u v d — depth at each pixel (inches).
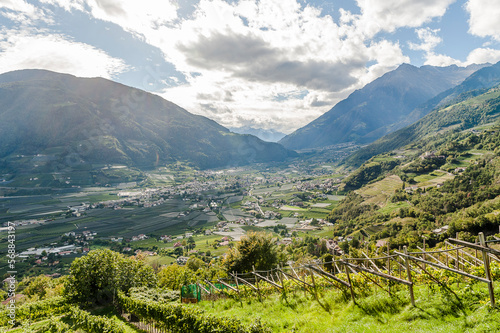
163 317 683.4
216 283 963.3
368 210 6008.9
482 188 4266.7
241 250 1444.4
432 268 583.5
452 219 3558.1
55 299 1157.1
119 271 1171.9
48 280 2918.3
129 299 915.4
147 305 766.5
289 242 4886.8
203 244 5339.6
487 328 308.3
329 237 5128.0
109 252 1238.3
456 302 401.7
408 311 424.2
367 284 578.2
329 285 660.7
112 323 766.5
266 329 454.3
